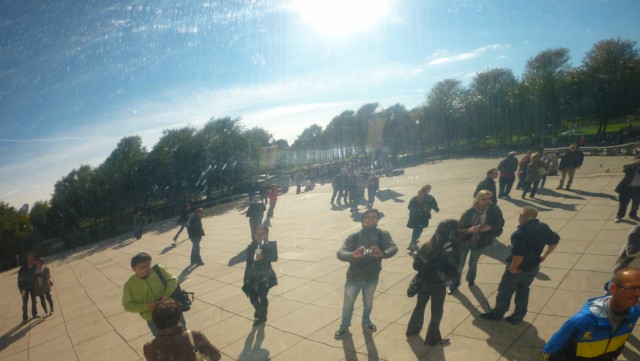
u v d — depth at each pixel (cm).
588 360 237
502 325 454
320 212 1577
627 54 3469
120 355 551
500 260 679
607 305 232
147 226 2366
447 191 1609
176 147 3152
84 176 3131
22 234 2611
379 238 468
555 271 579
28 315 865
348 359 434
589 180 1346
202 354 268
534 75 4006
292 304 621
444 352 414
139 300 398
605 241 677
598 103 3603
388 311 540
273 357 466
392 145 4638
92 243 2469
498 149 4238
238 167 3328
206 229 1627
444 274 415
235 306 661
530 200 1130
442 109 4809
